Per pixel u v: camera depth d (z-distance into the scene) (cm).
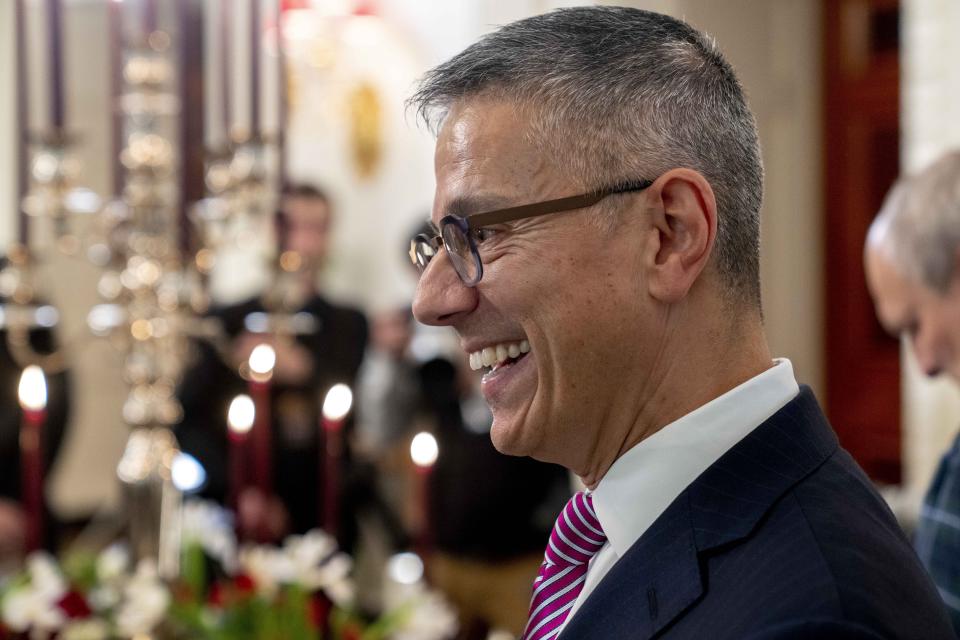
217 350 395
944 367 190
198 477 334
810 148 467
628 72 113
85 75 657
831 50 461
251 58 252
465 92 117
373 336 557
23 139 244
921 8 327
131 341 246
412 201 716
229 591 216
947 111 322
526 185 113
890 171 455
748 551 103
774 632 92
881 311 195
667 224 112
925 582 102
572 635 111
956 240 181
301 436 403
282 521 372
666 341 114
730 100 117
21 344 256
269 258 262
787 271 468
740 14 446
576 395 114
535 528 392
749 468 109
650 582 108
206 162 250
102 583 221
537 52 115
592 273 112
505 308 114
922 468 336
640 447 114
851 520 103
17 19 243
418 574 247
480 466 390
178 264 248
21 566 262
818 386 475
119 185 250
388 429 511
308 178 744
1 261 382
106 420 654
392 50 712
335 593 219
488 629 279
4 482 393
